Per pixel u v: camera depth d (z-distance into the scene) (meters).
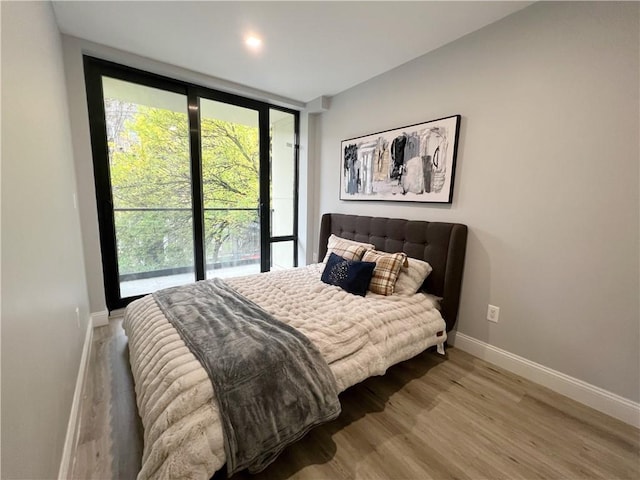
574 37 1.63
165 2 1.81
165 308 1.78
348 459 1.32
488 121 2.04
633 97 1.47
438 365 2.11
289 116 3.82
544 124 1.78
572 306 1.74
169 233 3.08
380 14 1.89
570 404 1.71
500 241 2.03
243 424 1.08
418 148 2.47
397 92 2.67
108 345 2.27
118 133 2.69
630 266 1.53
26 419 0.83
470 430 1.50
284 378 1.25
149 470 0.96
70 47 2.24
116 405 1.62
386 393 1.79
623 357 1.57
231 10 1.87
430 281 2.35
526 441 1.43
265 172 3.67
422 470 1.27
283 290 2.23
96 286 2.55
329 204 3.67
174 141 2.98
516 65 1.87
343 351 1.52
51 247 1.30
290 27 2.05
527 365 1.95
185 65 2.67
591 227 1.64
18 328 0.82
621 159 1.52
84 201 2.43
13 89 0.95
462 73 2.16
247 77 2.93
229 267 3.56
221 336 1.41
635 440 1.45
